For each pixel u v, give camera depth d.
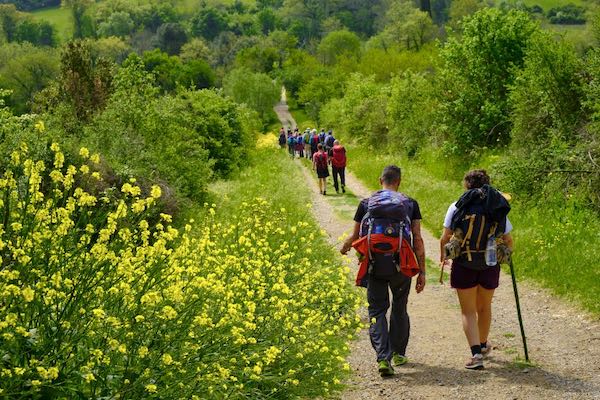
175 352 5.28
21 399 4.50
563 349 7.89
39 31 175.75
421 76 32.50
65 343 4.83
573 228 13.06
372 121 36.16
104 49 151.62
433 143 27.06
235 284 6.34
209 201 18.77
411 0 130.25
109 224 5.07
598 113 15.70
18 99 99.75
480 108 23.77
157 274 5.85
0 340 4.55
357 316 7.47
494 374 7.12
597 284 10.00
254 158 35.22
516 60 23.88
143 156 17.14
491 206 7.19
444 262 7.37
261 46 141.38
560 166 15.27
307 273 8.09
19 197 5.14
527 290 10.80
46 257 4.83
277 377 6.12
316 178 29.91
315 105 84.12
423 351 8.11
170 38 158.50
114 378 4.91
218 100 32.94
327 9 180.38
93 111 21.55
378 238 7.12
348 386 6.99
